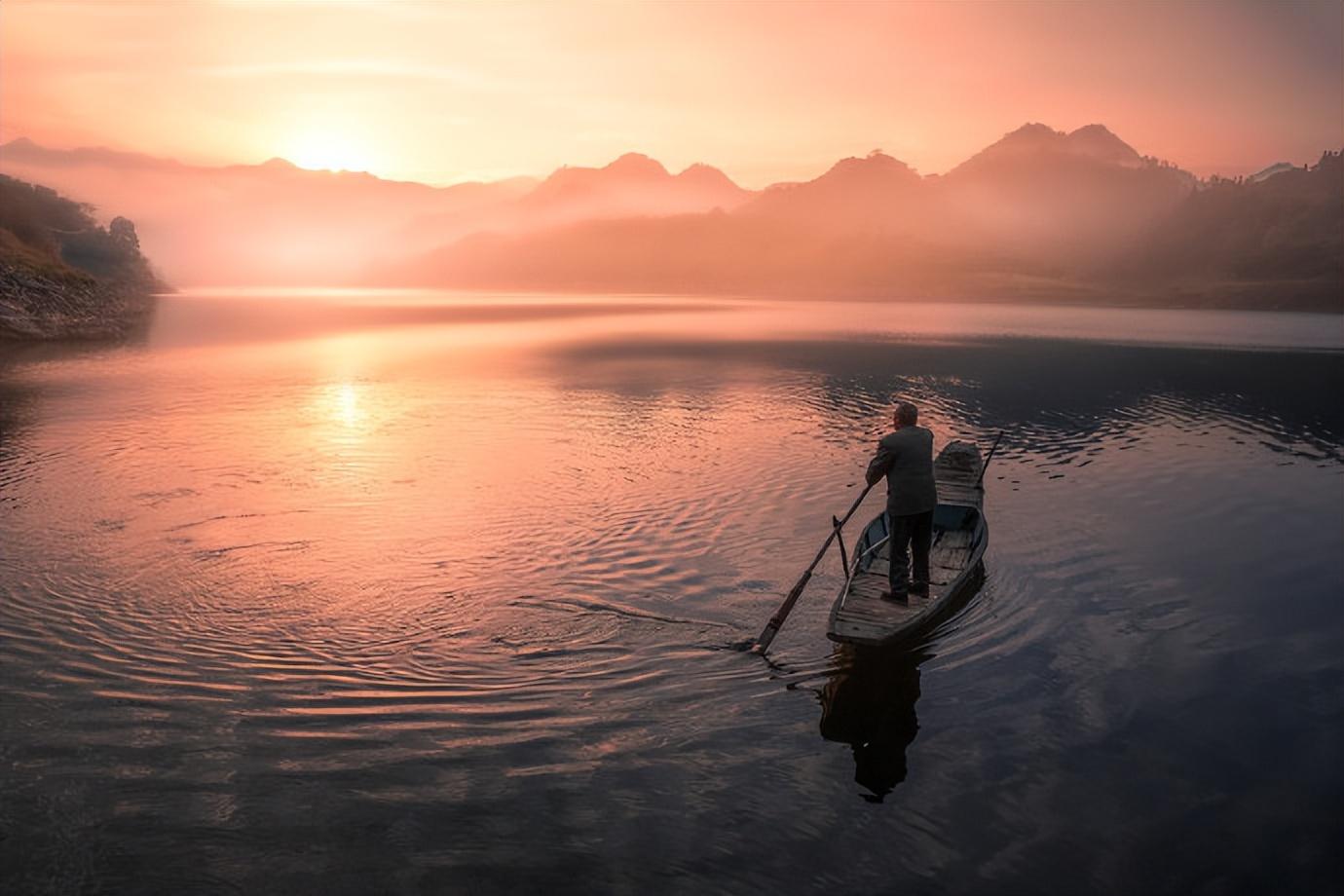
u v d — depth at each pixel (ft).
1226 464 66.90
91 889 19.58
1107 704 28.84
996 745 26.37
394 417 86.69
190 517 49.26
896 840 21.83
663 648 32.71
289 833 21.65
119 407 90.94
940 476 48.96
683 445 72.08
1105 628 34.91
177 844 21.13
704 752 25.77
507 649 32.45
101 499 53.16
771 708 28.40
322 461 65.05
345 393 104.27
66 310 185.98
